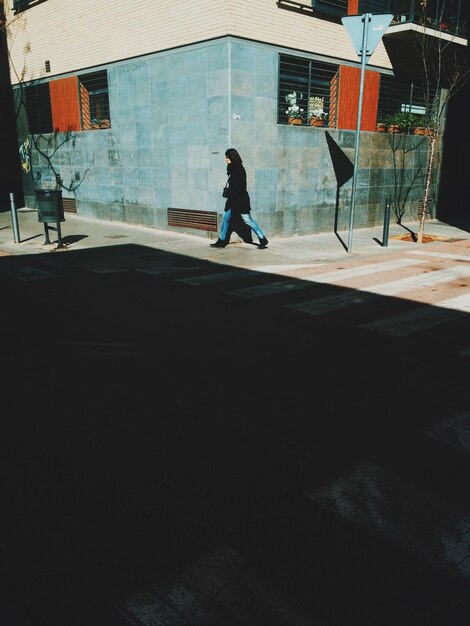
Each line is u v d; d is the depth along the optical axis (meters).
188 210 12.54
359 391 4.48
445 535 2.69
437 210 17.86
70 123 15.64
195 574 2.40
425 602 2.27
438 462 3.40
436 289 7.92
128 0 12.66
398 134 15.45
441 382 4.70
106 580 2.36
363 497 3.00
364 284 8.23
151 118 12.87
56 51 15.45
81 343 5.55
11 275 8.67
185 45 11.54
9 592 2.30
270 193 12.23
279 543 2.61
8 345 5.48
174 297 7.45
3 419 3.88
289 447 3.55
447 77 15.31
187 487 3.07
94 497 2.97
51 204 10.78
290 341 5.71
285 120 12.52
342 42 13.15
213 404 4.18
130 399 4.25
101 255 10.38
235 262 9.89
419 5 14.84
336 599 2.27
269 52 11.48
